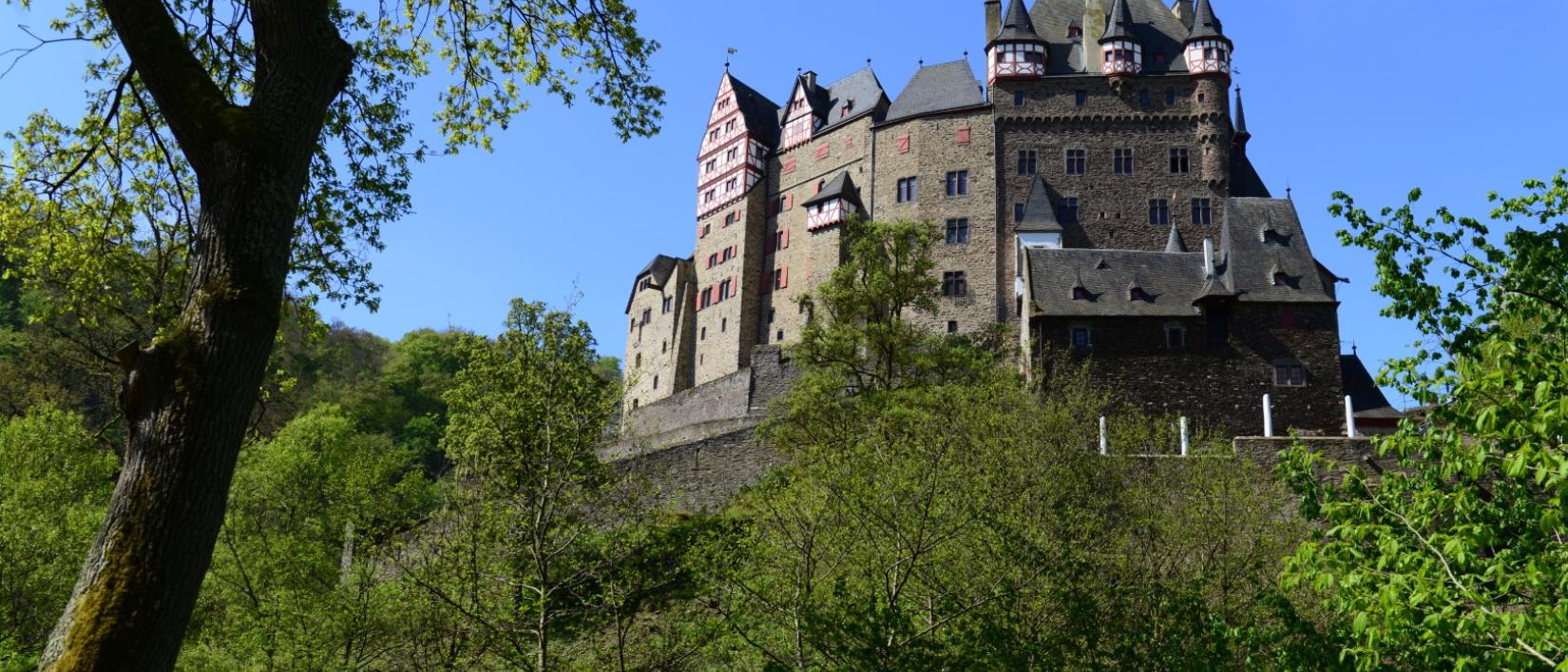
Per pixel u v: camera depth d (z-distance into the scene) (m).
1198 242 60.84
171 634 6.27
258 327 6.91
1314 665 11.54
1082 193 62.38
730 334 71.19
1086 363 38.25
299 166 7.42
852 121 69.62
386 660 17.97
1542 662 8.87
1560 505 8.89
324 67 7.74
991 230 62.56
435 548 15.85
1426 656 9.79
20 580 21.47
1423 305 12.41
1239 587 18.14
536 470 15.81
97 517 22.97
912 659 12.80
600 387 16.86
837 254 66.50
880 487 15.22
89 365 11.73
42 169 10.77
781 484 18.55
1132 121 63.06
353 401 73.44
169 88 7.10
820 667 13.80
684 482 37.25
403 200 11.51
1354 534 10.34
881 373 39.06
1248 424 42.38
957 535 15.20
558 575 15.91
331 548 23.38
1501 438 10.10
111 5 7.19
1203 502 20.86
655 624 15.41
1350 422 39.03
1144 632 13.61
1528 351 10.98
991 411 26.41
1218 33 63.16
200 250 7.02
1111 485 24.31
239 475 25.92
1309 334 43.47
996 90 64.62
